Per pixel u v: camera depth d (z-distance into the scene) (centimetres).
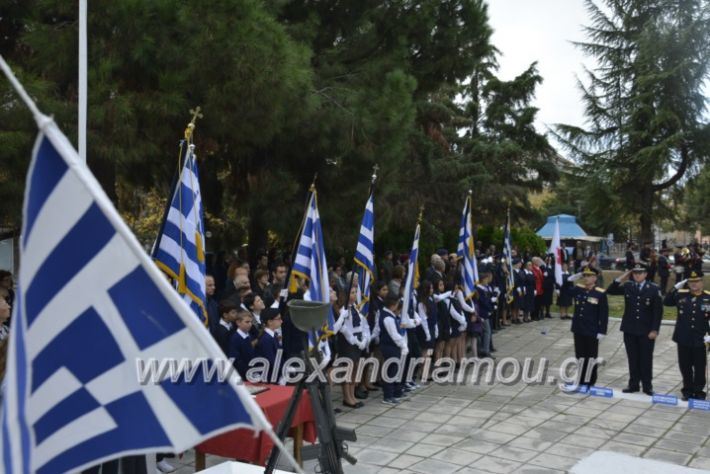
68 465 223
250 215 1219
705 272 2995
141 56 808
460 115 2883
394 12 1247
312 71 968
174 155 986
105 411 228
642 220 3331
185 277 632
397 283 1105
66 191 225
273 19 898
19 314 217
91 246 229
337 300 887
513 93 2992
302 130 1042
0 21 907
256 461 543
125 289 230
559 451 702
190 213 642
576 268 2402
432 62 1316
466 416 833
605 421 817
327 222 1170
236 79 816
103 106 768
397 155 1145
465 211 1162
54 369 224
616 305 2092
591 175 3309
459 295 1113
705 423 812
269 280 1145
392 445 716
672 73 3009
